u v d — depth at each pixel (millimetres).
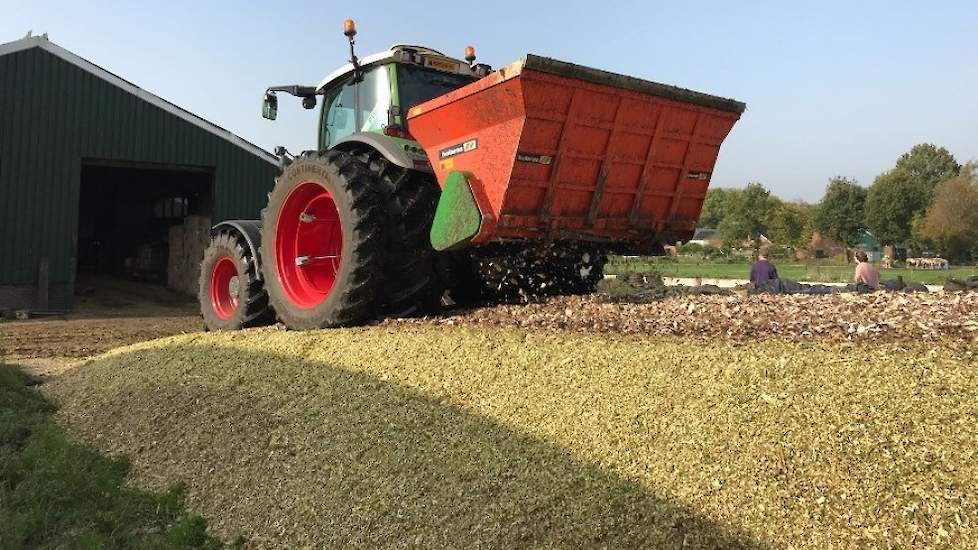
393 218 4625
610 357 2953
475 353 3346
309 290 5293
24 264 13570
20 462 3807
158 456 3658
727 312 3688
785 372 2480
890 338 2760
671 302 4234
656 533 1947
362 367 3568
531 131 3750
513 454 2467
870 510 1832
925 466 1897
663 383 2623
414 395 3086
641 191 4344
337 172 4633
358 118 5879
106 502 3334
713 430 2264
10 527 3047
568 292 5305
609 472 2229
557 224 4086
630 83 3951
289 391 3570
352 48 5680
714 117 4488
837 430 2105
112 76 14539
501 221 3877
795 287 5883
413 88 5578
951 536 1708
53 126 13852
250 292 6078
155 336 9742
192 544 2875
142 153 14906
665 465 2178
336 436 3012
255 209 16422
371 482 2646
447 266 4953
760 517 1902
